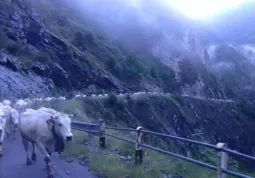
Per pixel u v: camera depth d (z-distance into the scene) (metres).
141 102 48.12
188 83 108.12
